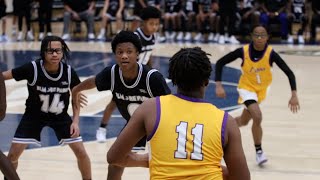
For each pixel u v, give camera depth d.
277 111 9.05
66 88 5.07
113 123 8.36
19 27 19.41
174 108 2.96
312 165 6.39
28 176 5.88
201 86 3.01
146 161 3.15
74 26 20.98
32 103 5.06
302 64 14.06
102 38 19.55
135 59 4.32
